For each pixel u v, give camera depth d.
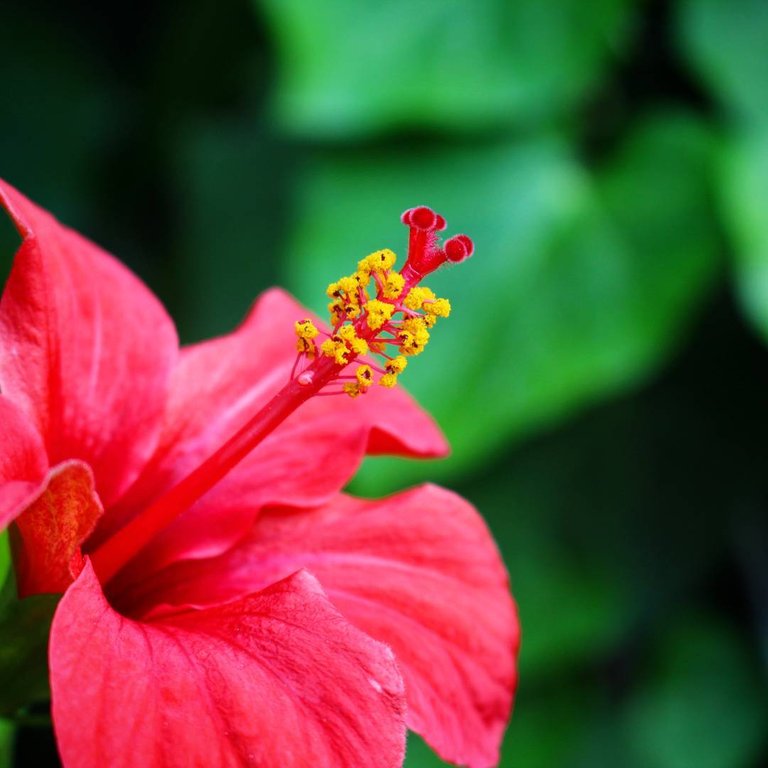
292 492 0.46
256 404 0.47
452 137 0.59
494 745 0.45
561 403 0.57
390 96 0.57
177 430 0.47
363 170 0.59
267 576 0.45
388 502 0.46
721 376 0.62
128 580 0.45
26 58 0.74
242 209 0.70
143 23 0.76
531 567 0.62
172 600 0.45
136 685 0.41
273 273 0.68
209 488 0.44
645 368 0.59
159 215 0.77
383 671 0.42
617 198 0.58
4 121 0.73
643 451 0.62
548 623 0.62
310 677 0.42
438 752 0.43
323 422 0.47
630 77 0.59
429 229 0.44
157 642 0.42
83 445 0.45
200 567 0.46
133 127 0.76
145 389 0.46
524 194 0.58
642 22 0.59
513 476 0.61
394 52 0.57
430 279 0.57
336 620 0.42
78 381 0.45
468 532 0.46
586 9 0.57
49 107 0.74
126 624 0.42
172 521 0.46
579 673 0.64
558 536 0.62
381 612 0.45
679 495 0.63
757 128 0.57
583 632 0.62
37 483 0.41
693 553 0.64
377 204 0.58
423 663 0.44
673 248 0.58
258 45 0.74
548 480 0.62
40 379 0.44
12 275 0.43
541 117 0.58
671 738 0.64
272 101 0.71
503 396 0.57
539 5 0.58
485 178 0.58
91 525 0.42
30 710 0.46
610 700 0.65
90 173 0.75
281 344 0.49
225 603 0.44
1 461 0.42
